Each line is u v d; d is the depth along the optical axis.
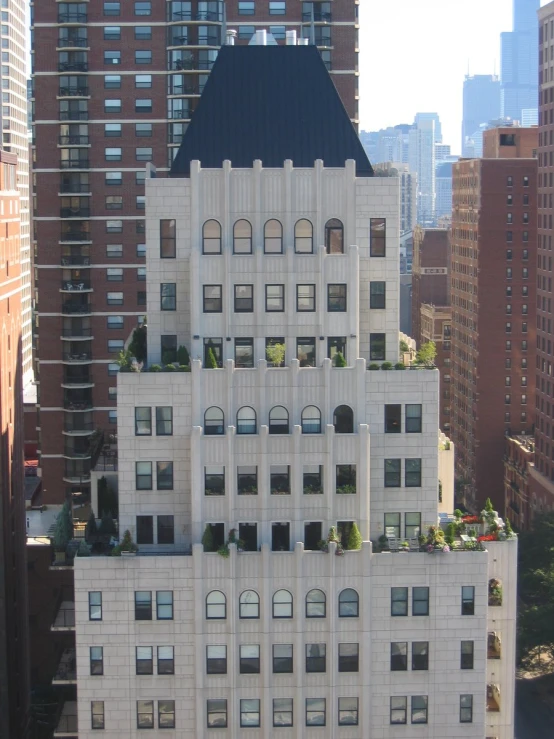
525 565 151.38
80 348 150.38
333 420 78.69
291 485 78.06
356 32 144.62
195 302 79.56
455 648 78.31
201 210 79.62
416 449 79.44
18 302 122.94
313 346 80.81
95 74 146.62
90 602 77.25
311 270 79.94
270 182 79.50
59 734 88.50
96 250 149.62
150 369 78.62
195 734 78.75
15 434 116.00
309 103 84.31
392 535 80.50
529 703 133.25
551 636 129.88
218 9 144.50
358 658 78.25
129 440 78.50
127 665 77.94
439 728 79.06
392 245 80.75
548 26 199.50
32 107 147.88
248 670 78.44
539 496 197.75
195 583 76.88
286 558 77.25
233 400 78.00
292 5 144.50
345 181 79.75
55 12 145.38
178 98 146.00
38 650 115.44
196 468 77.44
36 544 115.88
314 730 78.94
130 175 148.25
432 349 80.88
